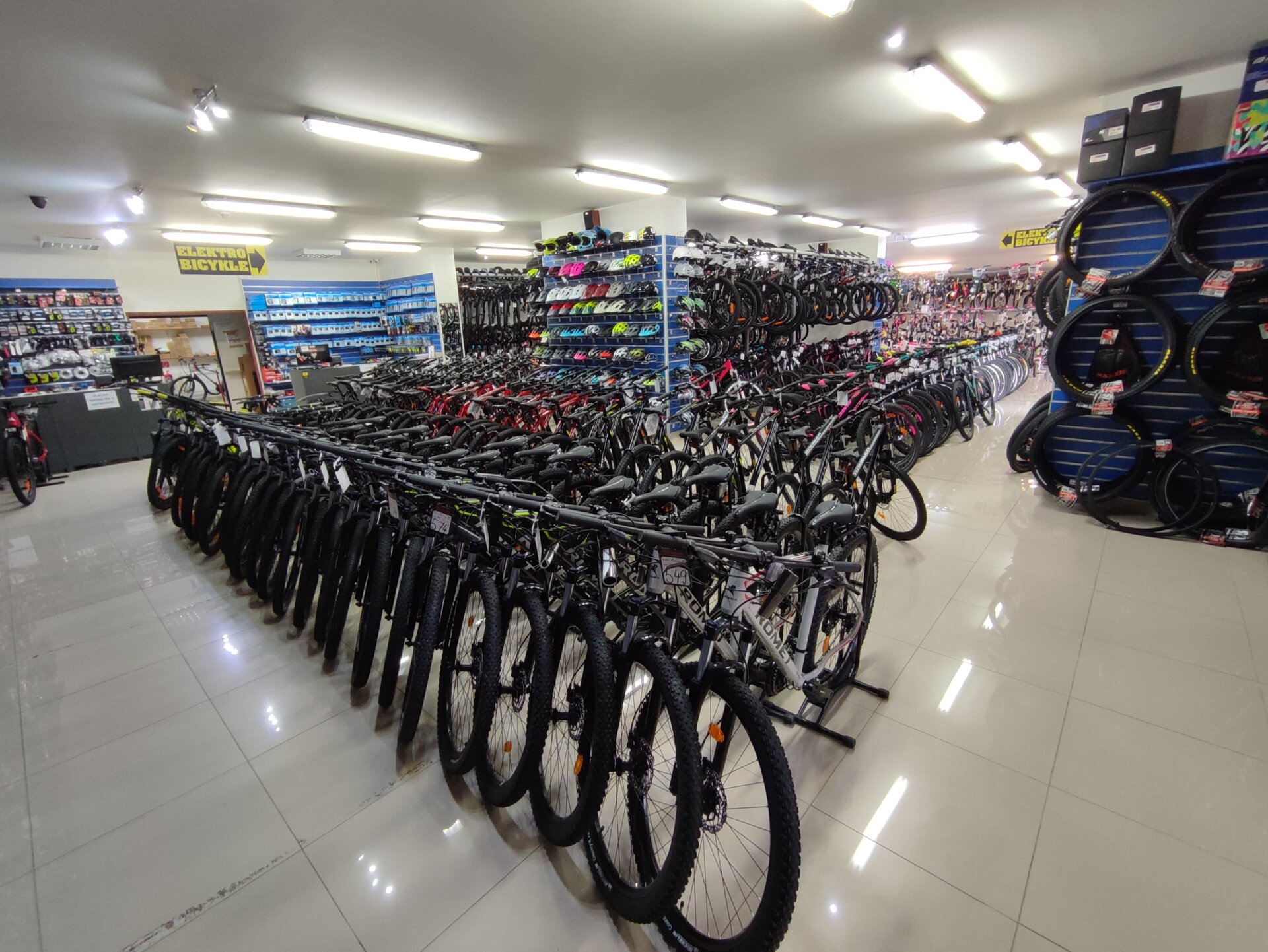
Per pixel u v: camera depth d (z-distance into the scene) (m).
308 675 2.63
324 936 1.50
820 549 1.66
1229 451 3.76
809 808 1.83
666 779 1.72
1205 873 1.55
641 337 7.31
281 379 11.06
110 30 2.60
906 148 5.17
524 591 1.87
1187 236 3.57
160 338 11.11
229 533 3.49
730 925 1.51
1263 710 2.15
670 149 5.01
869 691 2.36
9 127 3.62
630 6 2.64
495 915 1.55
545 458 2.98
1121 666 2.45
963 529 4.01
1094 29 3.03
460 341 11.05
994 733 2.12
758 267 7.96
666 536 1.54
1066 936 1.42
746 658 1.69
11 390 7.91
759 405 4.45
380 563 2.36
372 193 6.03
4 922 1.56
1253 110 3.28
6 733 2.33
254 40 2.78
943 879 1.59
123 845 1.79
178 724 2.33
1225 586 3.05
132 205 5.47
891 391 4.50
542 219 8.33
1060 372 4.26
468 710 2.11
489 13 2.65
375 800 1.93
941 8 2.78
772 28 2.89
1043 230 9.46
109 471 6.70
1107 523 3.93
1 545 4.44
